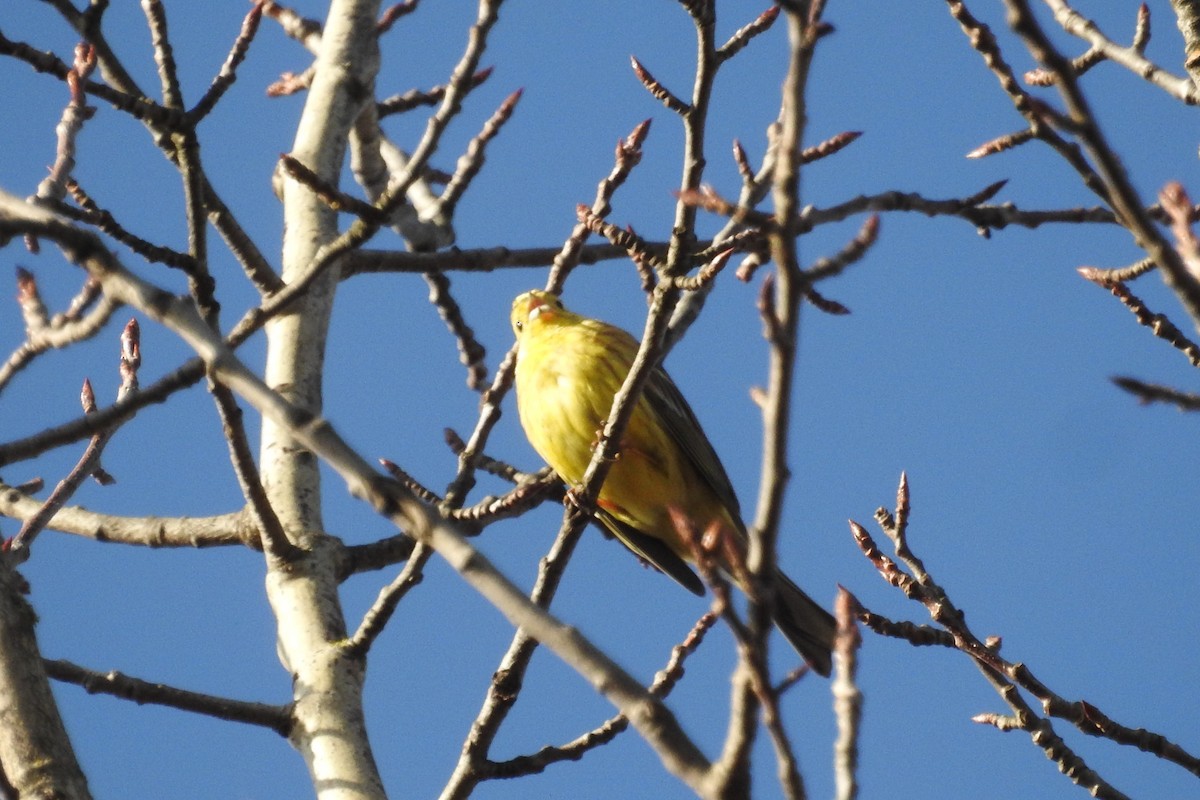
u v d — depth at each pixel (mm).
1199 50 10367
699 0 8727
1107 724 10086
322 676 10203
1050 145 7422
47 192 9836
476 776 9719
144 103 9820
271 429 11758
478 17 8938
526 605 5477
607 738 9867
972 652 10312
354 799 9500
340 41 13320
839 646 5418
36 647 8344
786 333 5223
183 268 9703
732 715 5074
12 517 12656
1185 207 6062
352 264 12906
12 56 10023
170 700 9969
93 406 11055
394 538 11414
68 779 7891
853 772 5238
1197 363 9750
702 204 6016
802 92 5344
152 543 12102
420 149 8625
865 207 11703
